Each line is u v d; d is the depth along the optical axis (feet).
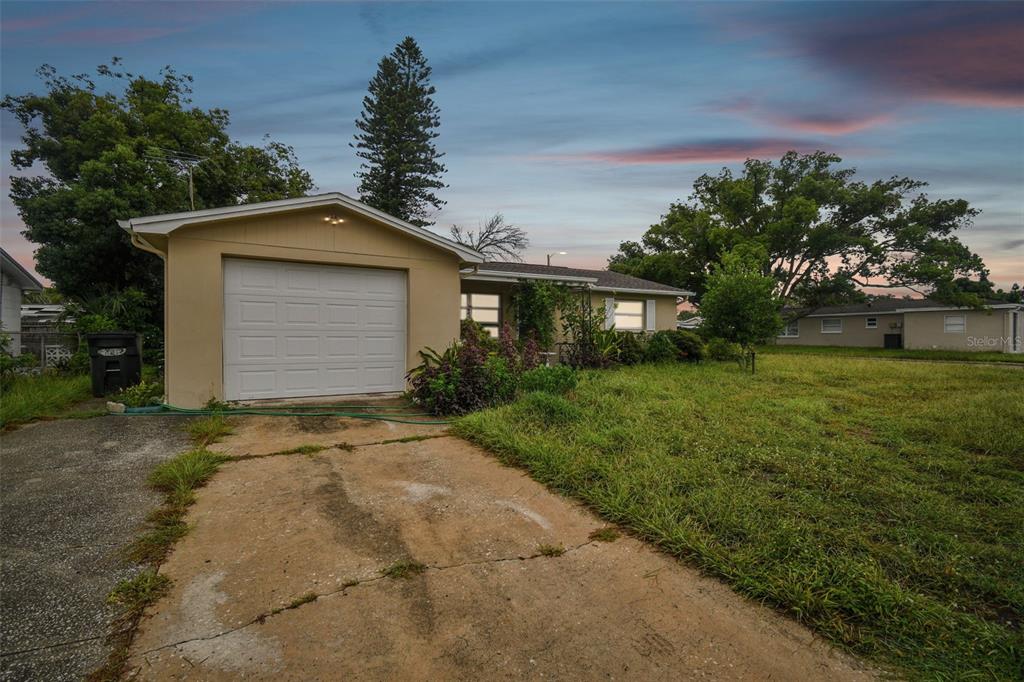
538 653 6.61
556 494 12.46
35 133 54.80
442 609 7.58
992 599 7.82
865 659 6.50
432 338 27.53
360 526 10.50
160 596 7.77
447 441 17.37
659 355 42.98
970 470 13.65
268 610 7.45
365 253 25.71
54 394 23.40
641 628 7.17
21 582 8.07
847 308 100.78
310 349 24.84
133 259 49.03
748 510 10.60
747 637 6.98
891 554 8.98
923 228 86.84
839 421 19.88
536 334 42.60
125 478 13.23
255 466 14.49
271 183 69.05
